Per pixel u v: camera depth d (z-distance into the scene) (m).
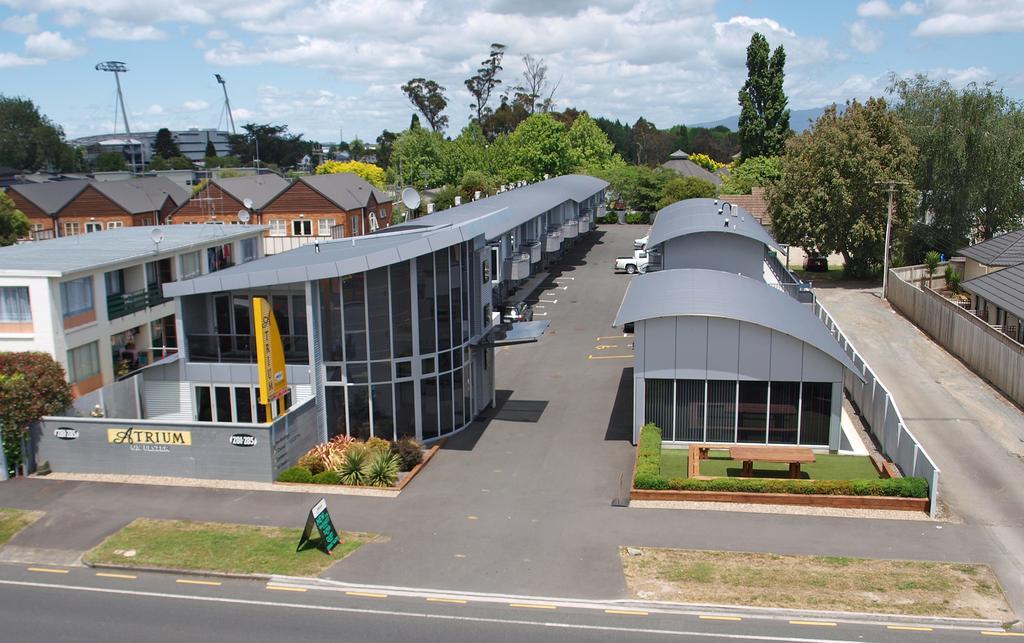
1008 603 17.83
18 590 19.31
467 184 90.31
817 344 26.52
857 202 56.03
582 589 18.70
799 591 18.36
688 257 43.28
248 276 26.66
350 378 27.83
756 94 103.81
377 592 18.81
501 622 17.45
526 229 57.75
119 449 26.02
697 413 27.98
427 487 24.92
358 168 117.25
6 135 139.25
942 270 56.66
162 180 80.94
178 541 21.41
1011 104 59.81
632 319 27.56
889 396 27.06
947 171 59.75
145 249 36.25
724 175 109.88
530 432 29.94
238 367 28.14
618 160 116.44
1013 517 22.14
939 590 18.33
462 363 30.14
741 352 27.28
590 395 34.34
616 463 26.64
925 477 22.88
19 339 29.31
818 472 25.36
